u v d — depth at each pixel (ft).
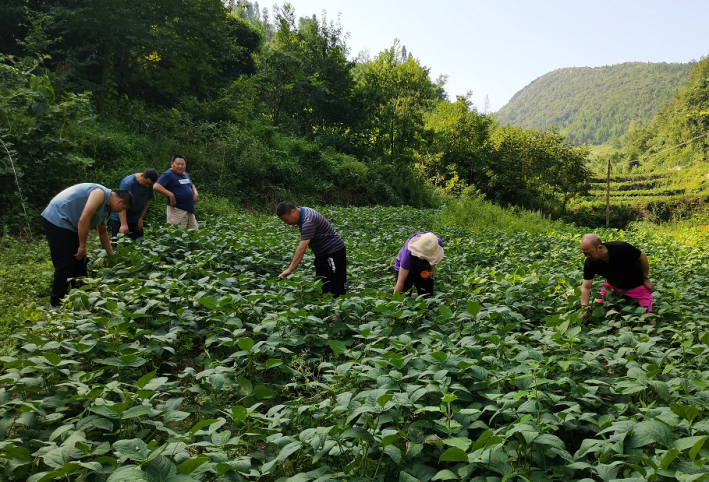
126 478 5.92
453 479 7.60
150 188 22.89
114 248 21.54
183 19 53.98
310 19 83.61
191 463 6.38
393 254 28.68
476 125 114.01
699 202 139.03
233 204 45.83
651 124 342.85
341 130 83.61
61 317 12.68
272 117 76.23
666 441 6.94
